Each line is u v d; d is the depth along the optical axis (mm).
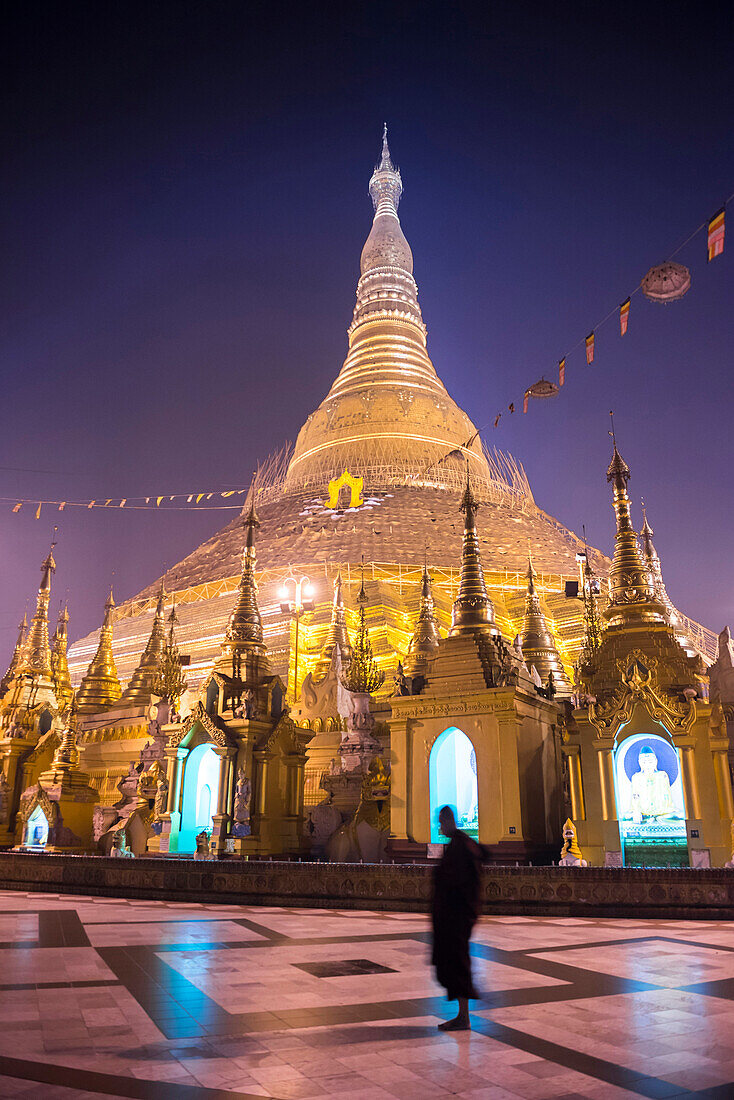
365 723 33938
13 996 10422
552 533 78125
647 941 15336
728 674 27875
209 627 63938
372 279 110625
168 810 32094
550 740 30516
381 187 130125
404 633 59531
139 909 21469
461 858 9789
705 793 23734
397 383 95062
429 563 67125
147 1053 7965
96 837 36312
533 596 44531
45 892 27328
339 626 46156
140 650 66562
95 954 13719
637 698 25266
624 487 31766
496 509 80000
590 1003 10141
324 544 71375
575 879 20000
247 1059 7816
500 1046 8320
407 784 28109
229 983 11289
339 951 14164
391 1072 7453
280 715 33469
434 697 28250
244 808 30250
